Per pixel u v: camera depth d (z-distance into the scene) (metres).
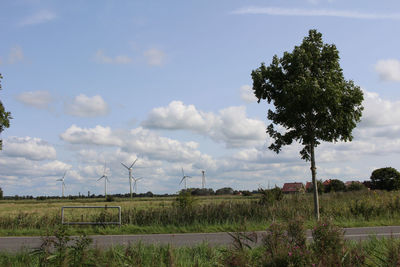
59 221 20.41
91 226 19.81
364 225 19.47
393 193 31.19
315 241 7.23
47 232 8.23
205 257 8.71
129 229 19.06
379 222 20.16
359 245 8.73
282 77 19.69
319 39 19.61
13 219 20.64
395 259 6.90
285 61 19.61
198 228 19.05
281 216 20.17
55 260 7.48
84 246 7.74
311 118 19.45
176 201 23.94
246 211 21.03
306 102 18.59
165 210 21.20
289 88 18.42
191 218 20.48
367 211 22.42
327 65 19.36
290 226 7.53
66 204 62.75
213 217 20.64
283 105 19.47
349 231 16.62
